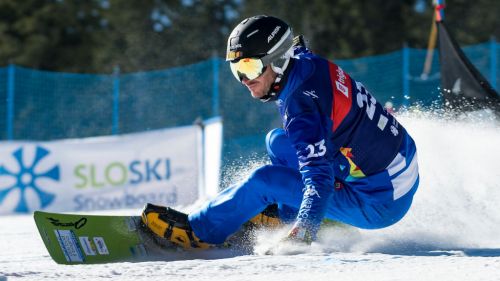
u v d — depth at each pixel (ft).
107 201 84.02
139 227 29.81
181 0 193.06
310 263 24.13
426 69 101.09
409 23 192.24
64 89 107.24
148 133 84.58
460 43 189.88
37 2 187.83
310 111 26.37
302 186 28.27
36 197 84.12
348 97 27.53
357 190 29.09
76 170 84.74
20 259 29.76
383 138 28.48
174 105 107.14
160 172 83.35
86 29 192.03
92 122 107.14
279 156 30.14
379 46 189.98
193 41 188.85
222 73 106.42
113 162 84.58
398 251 29.01
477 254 27.04
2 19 186.09
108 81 108.17
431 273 21.25
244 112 106.73
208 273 22.27
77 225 28.96
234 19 192.95
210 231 29.27
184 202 81.46
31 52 183.21
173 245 29.66
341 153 28.17
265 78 26.99
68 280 21.49
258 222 30.45
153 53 187.32
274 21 27.14
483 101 55.31
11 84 102.06
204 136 82.33
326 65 27.71
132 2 192.34
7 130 101.96
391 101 107.14
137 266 24.12
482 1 193.77
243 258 25.76
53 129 106.63
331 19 188.55
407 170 29.55
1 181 83.87
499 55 107.96
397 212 29.76
